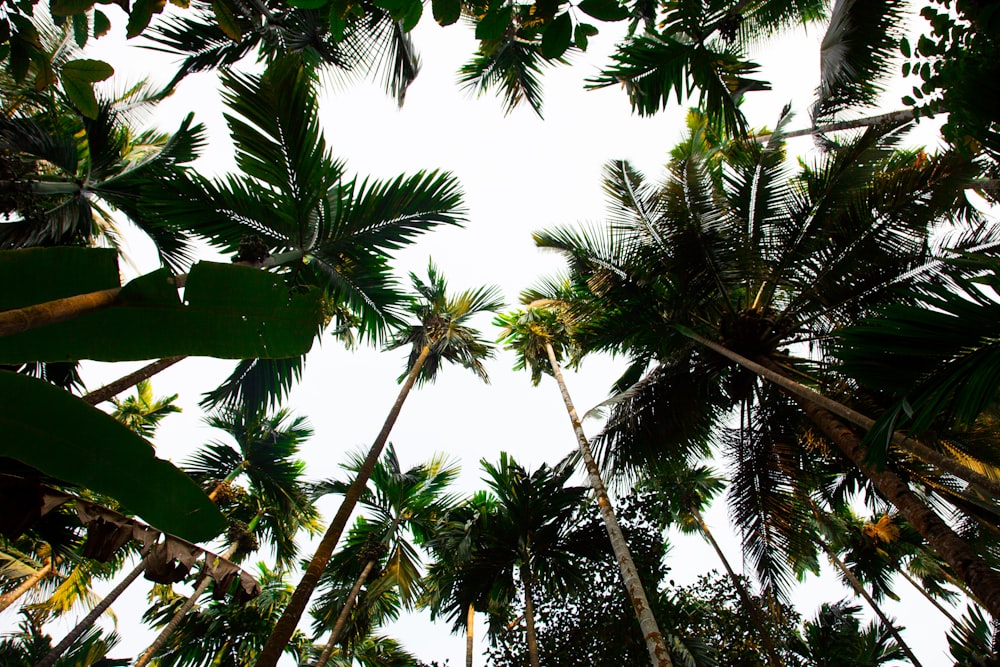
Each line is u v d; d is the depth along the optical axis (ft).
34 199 19.02
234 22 5.19
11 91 19.16
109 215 30.91
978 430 23.21
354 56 22.48
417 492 41.24
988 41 10.48
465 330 40.29
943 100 11.76
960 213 24.25
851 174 23.66
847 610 40.09
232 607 42.50
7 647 35.60
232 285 4.52
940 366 9.76
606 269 29.22
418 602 41.22
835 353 10.97
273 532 45.88
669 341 29.40
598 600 28.91
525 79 27.20
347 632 35.55
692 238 26.68
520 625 34.88
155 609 43.45
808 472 28.63
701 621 29.01
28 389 4.18
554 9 4.88
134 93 28.81
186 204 19.54
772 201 26.20
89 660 37.88
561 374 41.11
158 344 4.49
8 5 4.79
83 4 4.90
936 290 9.41
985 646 21.93
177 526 4.97
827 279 24.45
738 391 28.19
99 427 4.44
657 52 19.31
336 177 21.12
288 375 24.09
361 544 37.88
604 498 27.14
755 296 28.48
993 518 21.54
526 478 33.47
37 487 4.56
